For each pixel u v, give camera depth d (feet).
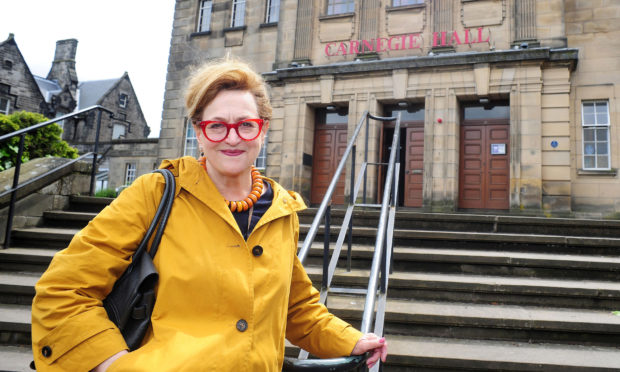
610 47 32.96
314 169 40.55
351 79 37.81
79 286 3.44
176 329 3.45
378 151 37.14
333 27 40.55
